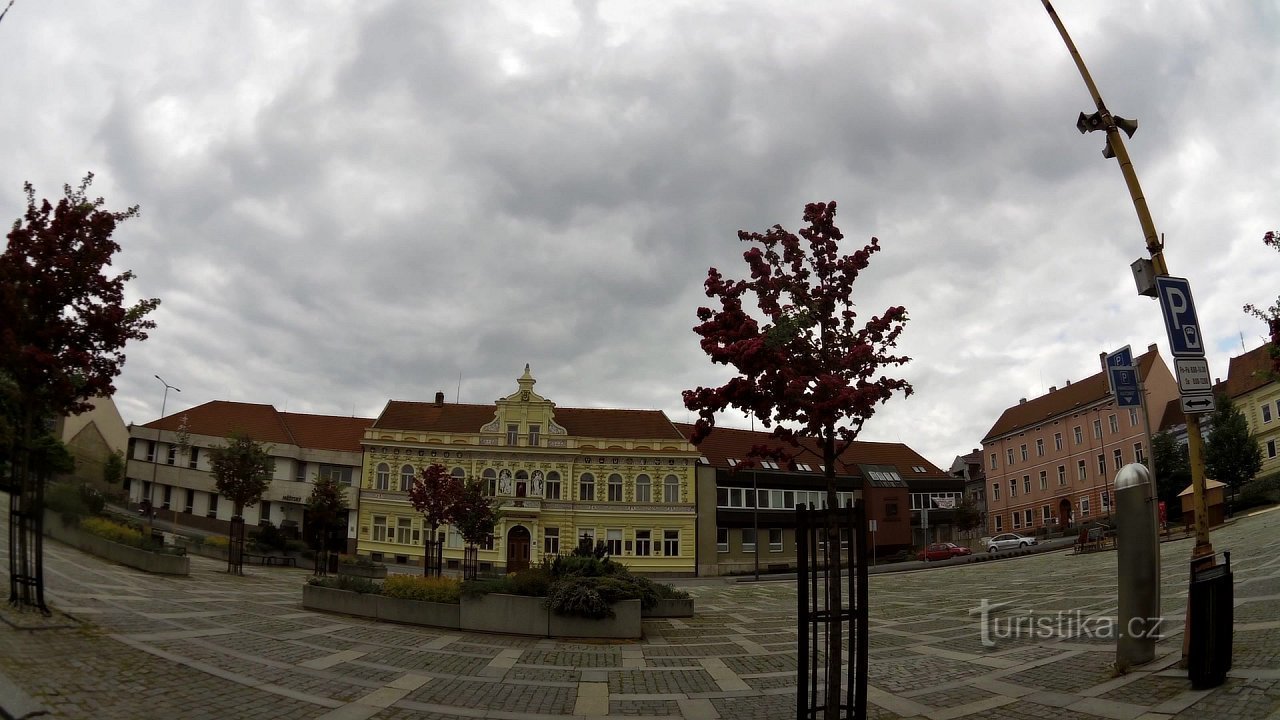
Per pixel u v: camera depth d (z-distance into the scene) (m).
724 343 7.54
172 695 8.18
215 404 59.28
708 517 53.84
